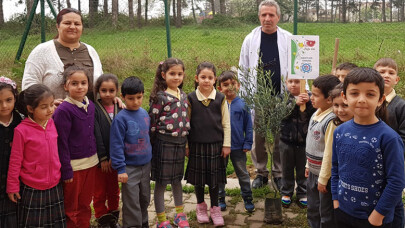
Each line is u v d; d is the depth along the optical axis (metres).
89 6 13.28
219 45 9.86
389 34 11.64
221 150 3.64
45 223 2.92
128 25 15.37
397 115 3.00
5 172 2.82
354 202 2.34
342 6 41.38
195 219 3.80
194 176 3.59
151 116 3.47
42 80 3.37
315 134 3.05
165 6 6.80
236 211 3.95
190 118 3.58
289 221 3.68
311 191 3.18
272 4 4.32
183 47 9.91
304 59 3.80
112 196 3.62
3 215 2.83
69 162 3.07
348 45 10.66
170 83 3.43
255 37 4.51
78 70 3.11
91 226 3.66
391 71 3.09
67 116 3.07
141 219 3.36
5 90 2.73
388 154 2.21
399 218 2.46
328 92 2.96
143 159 3.32
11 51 9.40
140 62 9.04
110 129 3.31
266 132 3.53
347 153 2.35
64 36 3.37
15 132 2.79
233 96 3.94
